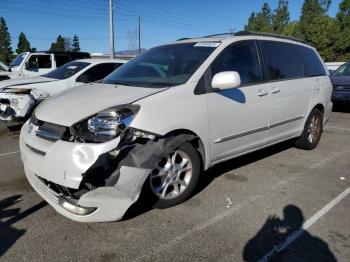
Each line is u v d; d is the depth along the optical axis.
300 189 4.27
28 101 7.05
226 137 4.11
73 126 3.12
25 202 3.79
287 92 5.03
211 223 3.38
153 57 4.57
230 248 2.99
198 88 3.79
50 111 3.48
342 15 40.31
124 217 3.45
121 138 3.05
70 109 3.36
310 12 46.16
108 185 3.01
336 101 10.77
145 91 3.59
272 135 4.94
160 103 3.43
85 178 2.94
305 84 5.47
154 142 3.29
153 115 3.31
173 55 4.37
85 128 3.13
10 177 4.56
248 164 5.18
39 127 3.43
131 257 2.84
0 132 7.32
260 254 2.92
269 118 4.74
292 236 3.19
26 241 3.04
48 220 3.39
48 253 2.87
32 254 2.86
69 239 3.07
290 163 5.28
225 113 4.02
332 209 3.74
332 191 4.24
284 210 3.70
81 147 2.98
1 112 7.15
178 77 3.89
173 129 3.45
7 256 2.82
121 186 3.04
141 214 3.52
